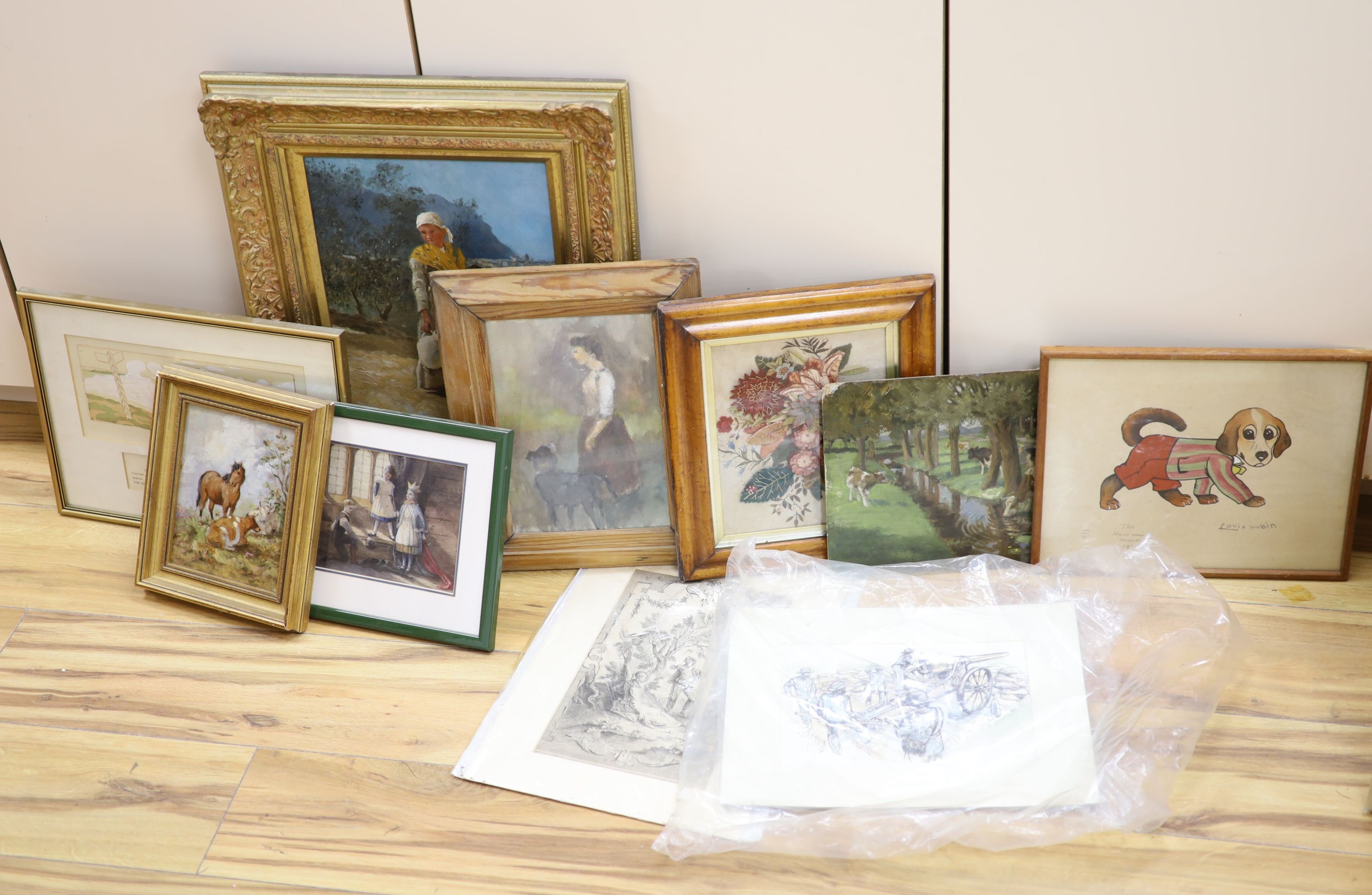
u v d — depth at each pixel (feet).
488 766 4.18
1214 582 4.86
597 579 5.05
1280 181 4.36
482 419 4.94
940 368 5.05
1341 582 4.81
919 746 4.09
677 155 4.70
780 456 4.93
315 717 4.43
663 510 5.08
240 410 4.87
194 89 4.83
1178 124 4.31
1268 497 4.75
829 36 4.35
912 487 4.89
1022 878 3.69
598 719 4.36
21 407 6.12
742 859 3.81
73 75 4.85
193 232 5.22
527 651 4.69
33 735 4.38
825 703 4.26
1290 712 4.21
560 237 4.81
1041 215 4.59
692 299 4.64
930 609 4.61
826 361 4.78
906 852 3.79
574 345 4.82
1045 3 4.16
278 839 3.96
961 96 4.40
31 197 5.21
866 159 4.59
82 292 5.45
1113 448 4.75
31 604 5.02
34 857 3.93
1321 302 4.57
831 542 4.99
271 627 4.88
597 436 4.97
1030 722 4.13
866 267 4.87
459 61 4.62
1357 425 4.61
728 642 4.54
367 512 4.79
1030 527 4.95
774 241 4.86
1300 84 4.16
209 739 4.34
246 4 4.61
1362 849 3.73
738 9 4.35
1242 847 3.75
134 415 5.32
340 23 4.60
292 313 5.13
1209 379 4.62
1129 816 3.84
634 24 4.43
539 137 4.58
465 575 4.68
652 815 3.97
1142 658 4.37
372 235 4.91
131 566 5.26
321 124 4.65
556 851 3.87
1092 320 4.80
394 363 5.19
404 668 4.66
